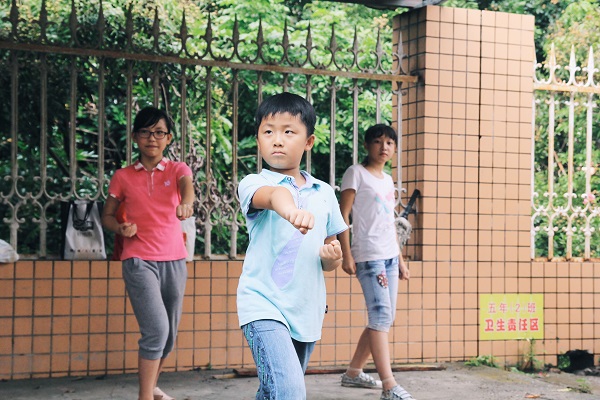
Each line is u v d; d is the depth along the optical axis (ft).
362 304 24.04
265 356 11.14
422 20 24.84
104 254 21.99
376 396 20.17
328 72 24.00
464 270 24.94
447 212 24.82
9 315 21.36
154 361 17.30
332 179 24.11
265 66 23.43
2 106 27.45
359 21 48.73
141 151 17.99
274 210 11.05
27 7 30.58
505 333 25.26
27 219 29.94
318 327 11.85
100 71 22.34
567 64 43.06
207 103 23.20
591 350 26.03
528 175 25.66
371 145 19.95
